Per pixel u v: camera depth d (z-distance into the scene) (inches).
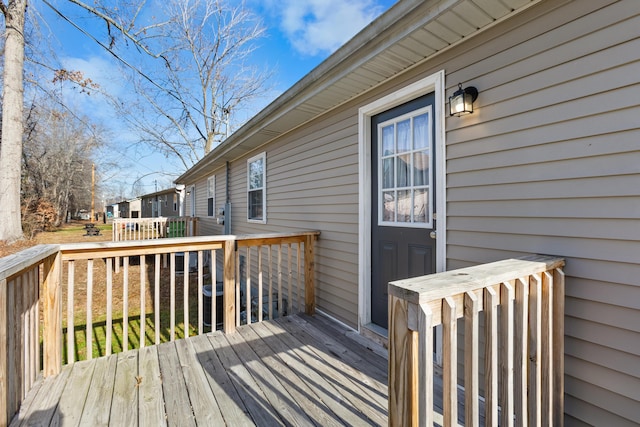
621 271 57.4
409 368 40.4
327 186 139.7
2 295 59.1
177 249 112.0
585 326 61.9
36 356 86.5
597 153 60.3
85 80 330.3
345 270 128.3
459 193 84.7
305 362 94.8
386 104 108.3
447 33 80.1
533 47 69.8
